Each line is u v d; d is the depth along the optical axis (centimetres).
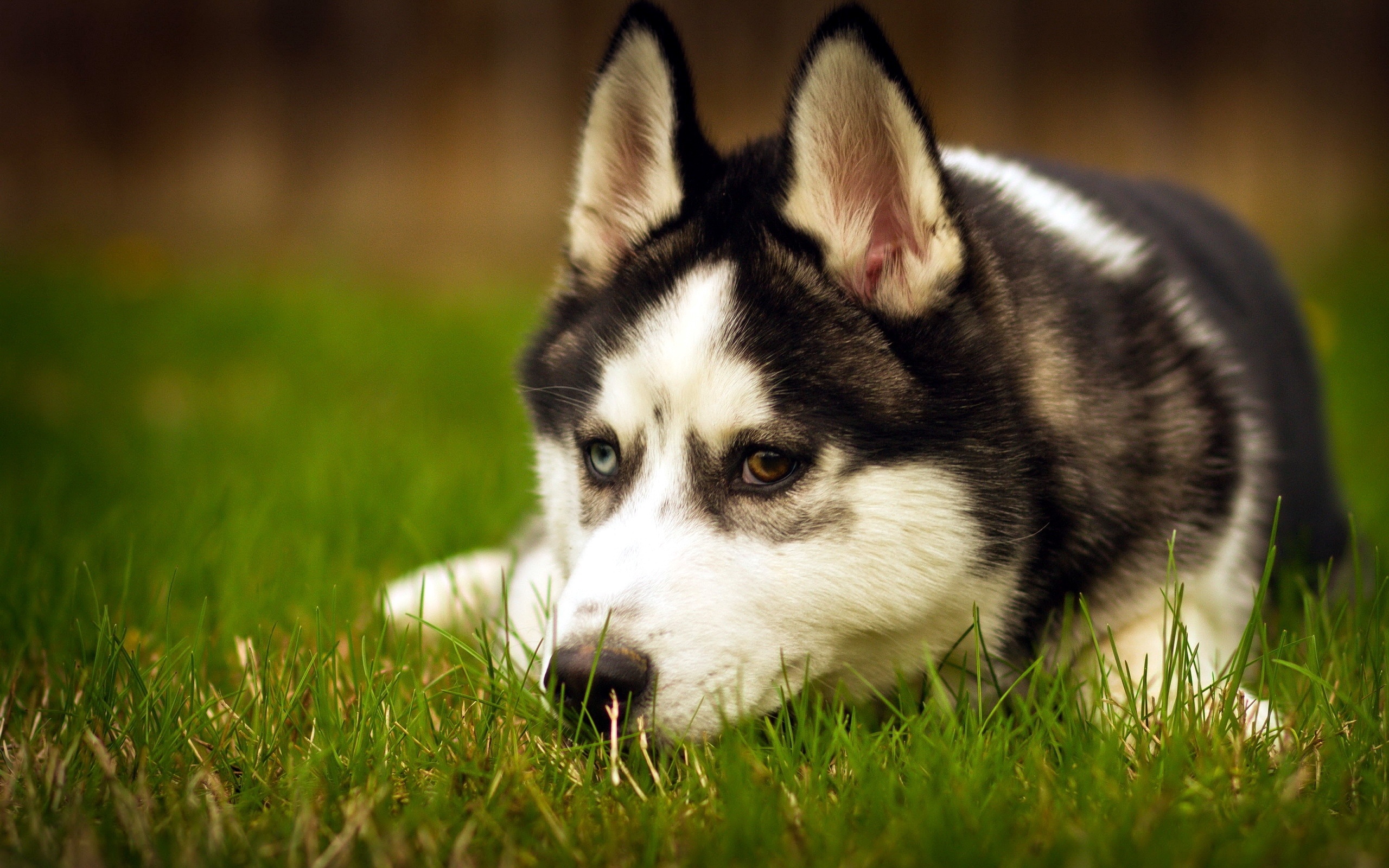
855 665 263
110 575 343
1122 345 283
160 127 1197
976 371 258
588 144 294
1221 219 396
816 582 248
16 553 347
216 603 330
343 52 1164
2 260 1103
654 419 256
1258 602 248
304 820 210
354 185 1175
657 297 269
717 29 1108
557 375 286
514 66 1145
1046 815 206
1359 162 1161
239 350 767
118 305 880
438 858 201
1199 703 254
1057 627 271
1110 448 269
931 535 251
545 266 1130
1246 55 1141
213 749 246
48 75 1202
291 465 483
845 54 255
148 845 204
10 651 303
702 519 250
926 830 202
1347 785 219
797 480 249
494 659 301
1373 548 387
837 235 262
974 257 262
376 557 385
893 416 251
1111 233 312
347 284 1032
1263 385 334
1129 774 227
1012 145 1130
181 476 483
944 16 1107
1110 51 1130
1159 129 1141
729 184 285
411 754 240
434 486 430
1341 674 263
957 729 236
